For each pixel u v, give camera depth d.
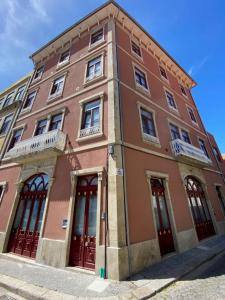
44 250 7.00
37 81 14.34
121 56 10.51
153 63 13.98
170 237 7.82
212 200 12.32
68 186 7.66
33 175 9.55
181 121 13.44
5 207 9.70
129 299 4.04
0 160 12.12
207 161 12.45
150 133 9.67
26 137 11.47
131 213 6.35
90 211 6.80
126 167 7.00
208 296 4.07
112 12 11.88
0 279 5.42
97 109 8.81
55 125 10.35
